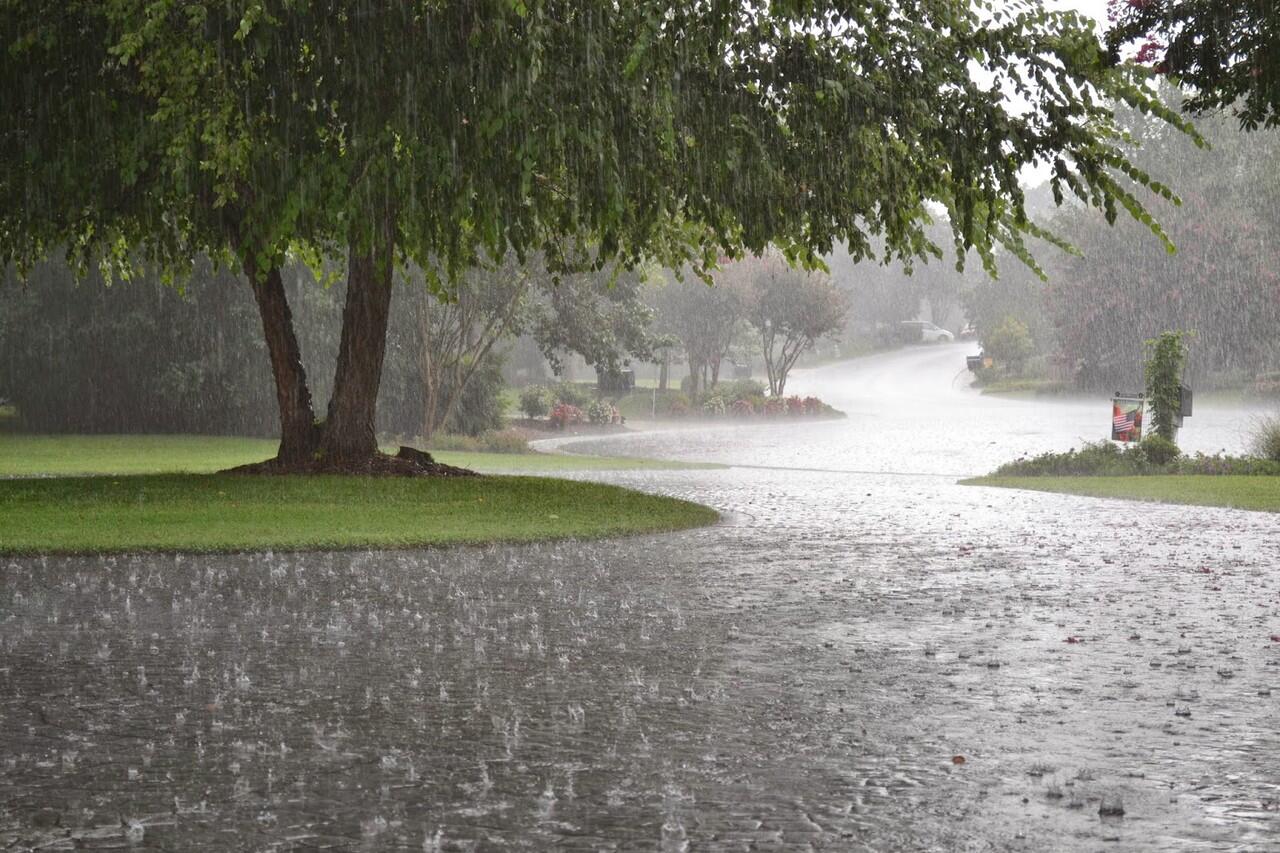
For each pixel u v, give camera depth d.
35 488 20.83
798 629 9.26
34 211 21.09
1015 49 19.59
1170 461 30.39
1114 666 7.89
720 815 4.86
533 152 16.53
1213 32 14.71
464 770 5.50
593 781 5.33
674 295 81.81
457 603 10.46
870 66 19.55
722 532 16.91
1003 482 28.14
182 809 4.93
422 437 49.16
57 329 49.25
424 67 17.66
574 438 57.53
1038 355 115.06
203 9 15.93
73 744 5.93
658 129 17.73
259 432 50.78
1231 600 10.85
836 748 5.87
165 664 7.88
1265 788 5.23
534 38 15.71
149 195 20.95
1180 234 83.75
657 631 9.15
